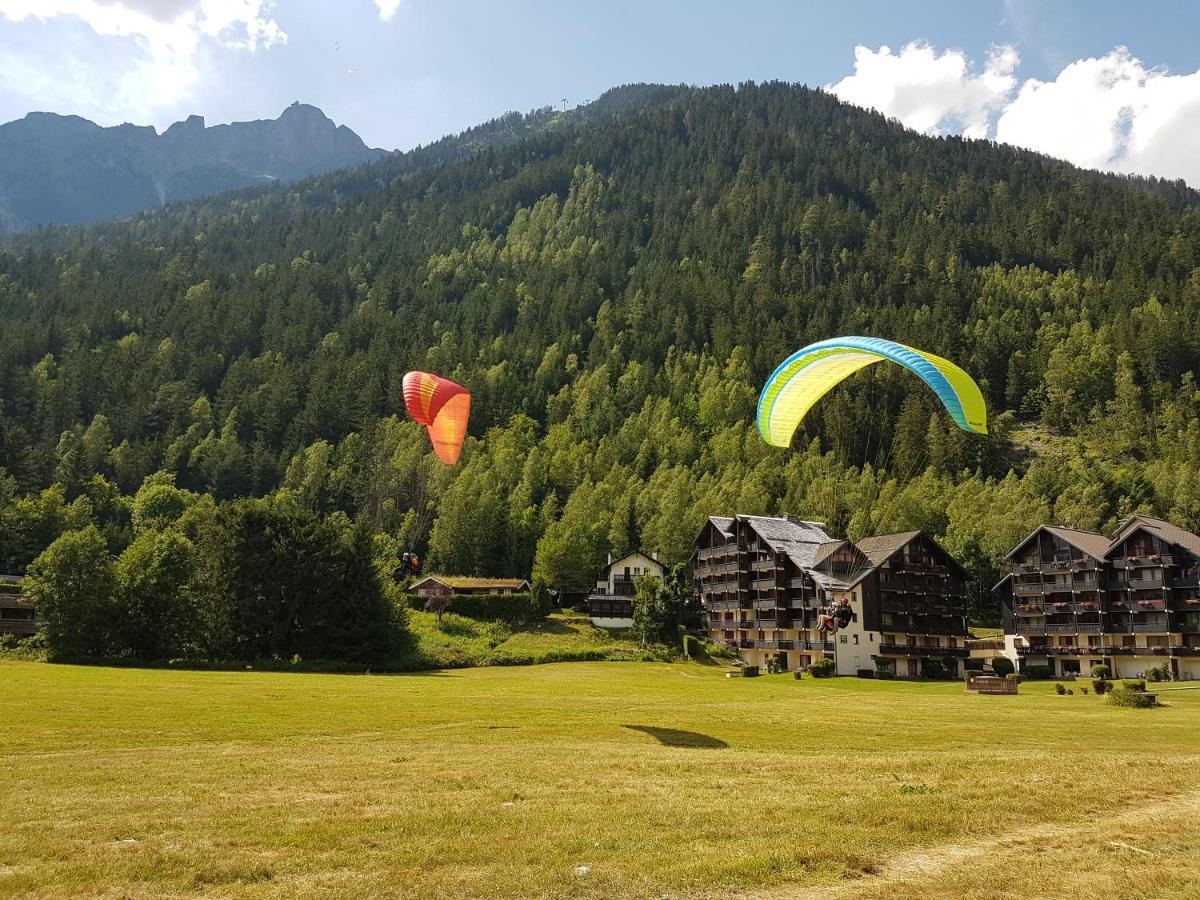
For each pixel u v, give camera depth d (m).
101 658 70.25
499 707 37.78
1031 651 88.81
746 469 139.12
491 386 177.12
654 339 198.62
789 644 83.94
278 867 13.35
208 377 185.75
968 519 123.38
